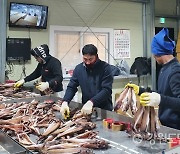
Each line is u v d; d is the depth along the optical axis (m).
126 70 5.61
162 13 6.29
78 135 1.78
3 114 2.25
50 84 3.37
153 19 5.77
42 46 3.69
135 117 1.77
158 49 1.95
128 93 1.95
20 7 4.41
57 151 1.51
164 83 1.97
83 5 5.20
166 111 2.00
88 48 2.42
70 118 2.25
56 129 1.83
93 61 2.46
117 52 5.68
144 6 5.89
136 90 1.94
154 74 5.64
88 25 5.30
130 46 5.83
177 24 6.55
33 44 4.72
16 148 1.45
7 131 1.92
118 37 5.67
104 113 2.26
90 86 2.56
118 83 5.57
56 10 4.91
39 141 1.72
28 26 4.55
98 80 2.51
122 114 2.06
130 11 5.77
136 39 5.90
